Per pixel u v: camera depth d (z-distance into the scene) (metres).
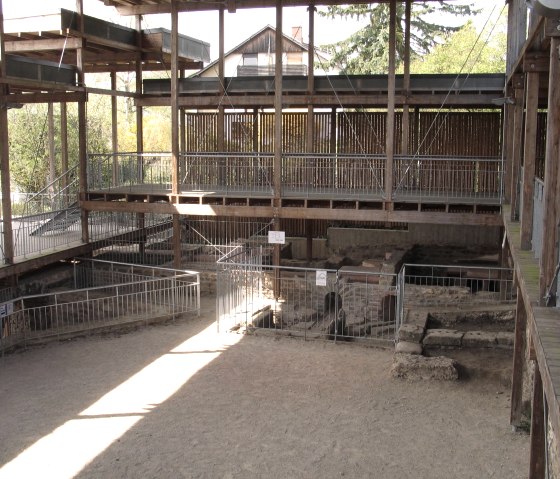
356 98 17.89
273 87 18.30
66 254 15.97
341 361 11.06
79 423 8.59
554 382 3.81
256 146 20.80
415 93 17.75
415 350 10.59
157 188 17.94
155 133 41.56
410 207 15.66
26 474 7.25
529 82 8.19
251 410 9.02
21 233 17.33
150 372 10.56
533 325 5.11
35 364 11.03
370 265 16.53
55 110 32.91
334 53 34.66
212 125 21.44
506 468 7.38
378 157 16.53
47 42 16.27
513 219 11.31
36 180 31.05
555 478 5.93
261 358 11.23
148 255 18.03
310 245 18.62
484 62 32.81
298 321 13.86
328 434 8.27
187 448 7.90
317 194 16.22
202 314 14.22
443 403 9.20
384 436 8.20
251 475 7.25
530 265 7.19
